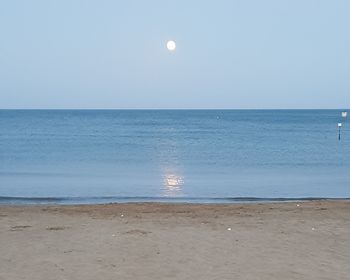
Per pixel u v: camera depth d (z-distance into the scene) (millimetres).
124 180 25844
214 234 11023
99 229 11484
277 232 11336
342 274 8125
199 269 8328
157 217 13344
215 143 58438
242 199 19078
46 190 22094
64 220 12805
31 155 42156
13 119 148375
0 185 23797
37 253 9281
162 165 34156
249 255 9273
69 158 39438
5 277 7785
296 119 157250
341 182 25406
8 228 11625
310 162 36438
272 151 47094
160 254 9266
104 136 71562
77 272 8102
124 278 7801
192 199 19188
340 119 156125
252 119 158875
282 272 8203
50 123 119625
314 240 10586
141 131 87062
